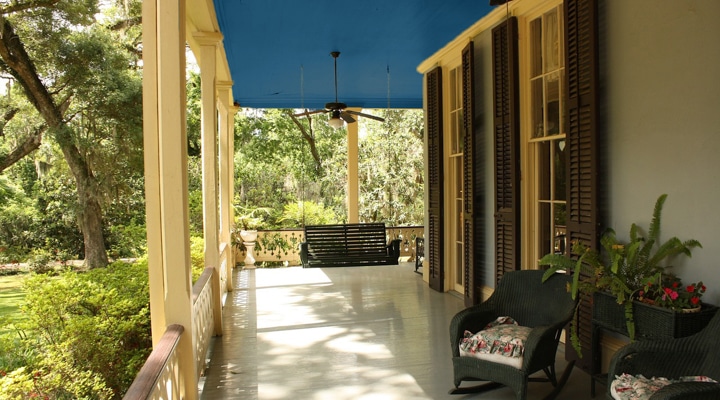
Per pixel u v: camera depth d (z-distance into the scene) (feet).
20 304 15.97
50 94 35.37
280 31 18.15
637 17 10.61
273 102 32.73
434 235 22.26
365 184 52.54
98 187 36.47
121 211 40.37
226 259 22.99
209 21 14.93
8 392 11.90
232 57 21.77
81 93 34.91
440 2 15.51
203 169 16.25
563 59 13.50
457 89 20.51
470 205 18.15
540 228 14.90
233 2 15.24
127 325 14.52
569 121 12.19
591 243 11.45
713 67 8.92
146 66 9.44
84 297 15.38
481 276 17.93
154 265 9.78
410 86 28.17
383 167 51.44
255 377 12.19
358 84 27.53
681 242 9.66
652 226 9.85
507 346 9.93
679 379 8.05
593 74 11.32
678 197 9.70
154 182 9.66
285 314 18.37
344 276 26.32
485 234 17.66
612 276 9.76
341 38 19.13
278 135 54.75
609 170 11.51
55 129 34.55
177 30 9.01
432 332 15.67
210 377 12.23
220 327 15.87
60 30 34.19
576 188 11.99
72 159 36.24
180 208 9.14
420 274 26.53
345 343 14.73
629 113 10.89
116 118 35.96
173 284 9.15
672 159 9.82
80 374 12.60
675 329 8.61
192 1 13.01
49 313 14.80
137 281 17.90
